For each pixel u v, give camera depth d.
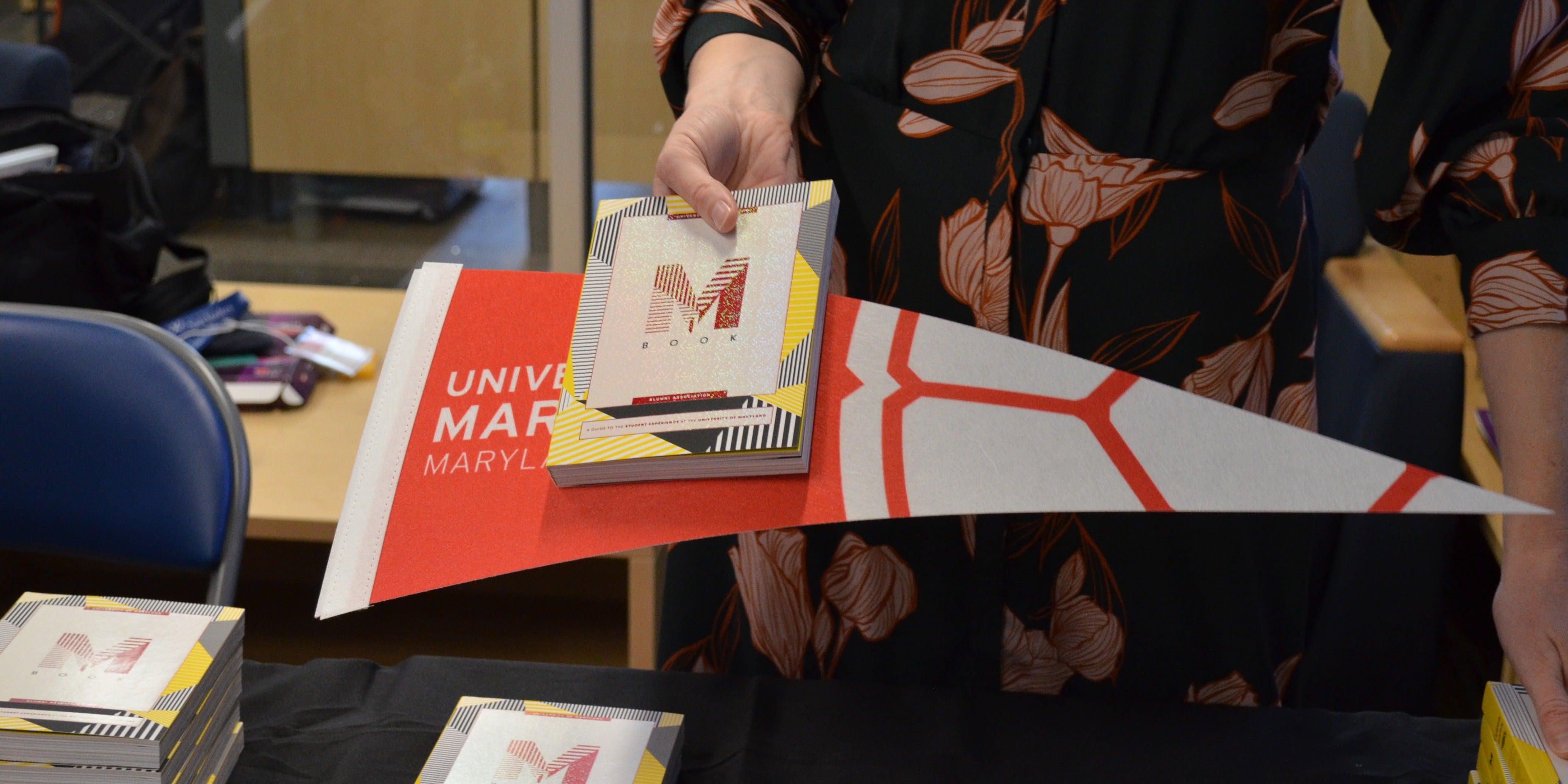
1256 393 0.96
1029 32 0.86
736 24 0.95
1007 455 0.61
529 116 2.45
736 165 0.86
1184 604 0.99
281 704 0.85
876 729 0.83
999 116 0.89
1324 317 1.88
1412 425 1.68
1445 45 0.75
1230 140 0.86
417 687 0.87
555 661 1.87
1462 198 0.75
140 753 0.68
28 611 0.79
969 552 1.00
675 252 0.72
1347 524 1.73
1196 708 0.85
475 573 0.59
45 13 2.33
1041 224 0.91
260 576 2.13
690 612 1.11
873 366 0.67
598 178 2.53
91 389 1.19
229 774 0.78
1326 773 0.78
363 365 1.93
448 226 2.56
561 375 0.69
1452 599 1.98
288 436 1.74
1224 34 0.83
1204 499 0.58
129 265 1.83
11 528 1.21
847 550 1.02
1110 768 0.79
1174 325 0.91
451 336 0.71
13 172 1.81
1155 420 0.62
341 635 1.92
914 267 0.96
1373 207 0.83
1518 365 0.72
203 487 1.17
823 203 0.73
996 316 0.94
